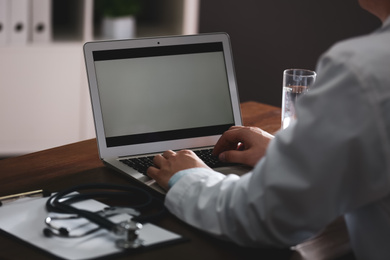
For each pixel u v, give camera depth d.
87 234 1.06
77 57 3.37
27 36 3.27
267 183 0.95
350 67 0.90
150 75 1.52
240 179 1.06
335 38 3.60
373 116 0.88
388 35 0.94
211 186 1.11
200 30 3.80
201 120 1.57
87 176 1.38
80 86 3.42
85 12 3.36
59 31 3.53
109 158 1.46
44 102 3.37
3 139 3.35
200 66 1.58
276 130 1.79
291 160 0.94
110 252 1.01
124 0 3.53
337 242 1.12
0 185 1.31
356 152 0.90
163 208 1.17
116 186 1.26
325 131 0.91
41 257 0.99
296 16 3.66
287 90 1.68
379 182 0.91
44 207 1.18
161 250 1.03
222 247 1.06
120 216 1.12
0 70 3.24
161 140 1.52
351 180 0.94
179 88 1.55
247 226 1.00
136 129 1.50
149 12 3.87
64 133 3.46
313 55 3.67
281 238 1.00
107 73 1.48
